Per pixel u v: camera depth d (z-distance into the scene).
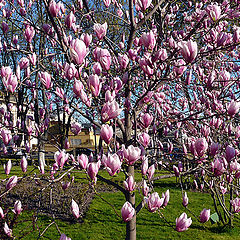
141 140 2.10
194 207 8.44
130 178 2.01
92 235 6.45
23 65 2.28
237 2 3.09
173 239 6.20
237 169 2.19
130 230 3.01
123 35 3.58
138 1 2.30
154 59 2.03
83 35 2.02
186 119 3.09
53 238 6.11
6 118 3.69
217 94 3.81
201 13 3.02
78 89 1.81
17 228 6.28
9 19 3.00
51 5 2.21
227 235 6.32
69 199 7.90
